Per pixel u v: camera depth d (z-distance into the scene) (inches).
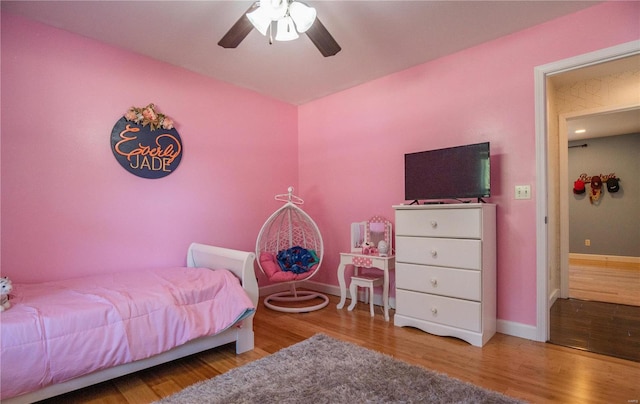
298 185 161.5
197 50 106.6
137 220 108.1
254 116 143.3
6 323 56.7
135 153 107.3
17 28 87.0
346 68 121.4
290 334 99.5
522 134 96.3
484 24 92.8
